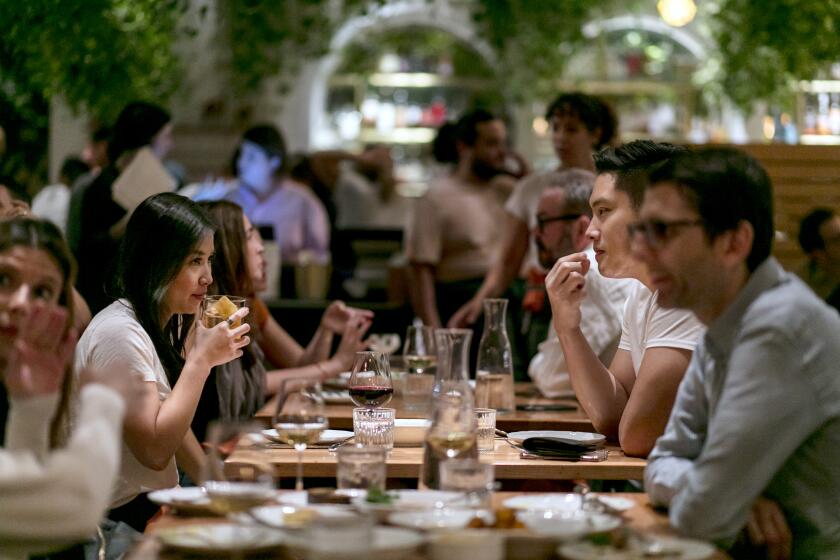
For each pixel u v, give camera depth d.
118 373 2.36
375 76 12.09
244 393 4.30
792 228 6.53
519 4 9.88
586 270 3.73
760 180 2.48
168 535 2.28
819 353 2.43
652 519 2.54
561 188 5.04
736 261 2.48
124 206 6.00
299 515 2.41
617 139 6.10
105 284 3.73
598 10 11.05
